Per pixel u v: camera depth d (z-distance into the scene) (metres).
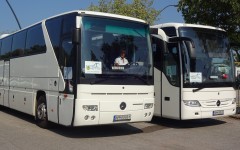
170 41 12.13
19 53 14.56
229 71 13.08
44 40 12.17
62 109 10.51
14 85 15.00
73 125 9.92
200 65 12.30
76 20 10.05
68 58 10.34
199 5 15.55
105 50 10.27
